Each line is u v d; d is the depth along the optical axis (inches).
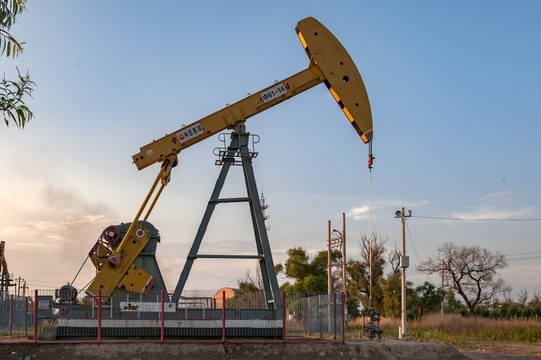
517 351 1155.9
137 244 980.6
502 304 2679.6
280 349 874.8
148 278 973.2
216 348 859.4
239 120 1008.9
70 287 925.2
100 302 871.7
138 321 918.4
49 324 944.9
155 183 985.5
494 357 1014.4
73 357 812.0
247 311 941.8
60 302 919.0
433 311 2448.3
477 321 1752.0
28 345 828.6
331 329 1064.8
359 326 2085.4
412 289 2461.9
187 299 933.2
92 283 958.4
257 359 848.3
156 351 837.8
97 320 911.7
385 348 911.7
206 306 937.5
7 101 398.0
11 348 818.2
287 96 1016.2
